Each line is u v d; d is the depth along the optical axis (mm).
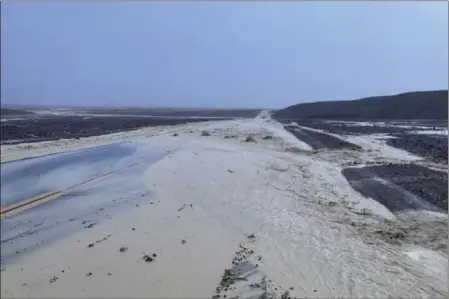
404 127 48625
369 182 21062
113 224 16562
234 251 13070
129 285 11367
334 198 18859
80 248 14211
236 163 28688
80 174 26516
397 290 9992
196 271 11844
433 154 26656
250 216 16562
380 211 16391
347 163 27219
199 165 28219
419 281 10352
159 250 13562
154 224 16266
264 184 22156
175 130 55406
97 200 20500
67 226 16719
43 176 25766
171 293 10758
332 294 9945
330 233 14156
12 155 32219
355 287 10234
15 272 12648
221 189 21344
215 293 10500
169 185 22703
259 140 42250
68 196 21344
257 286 10547
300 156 31031
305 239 13672
